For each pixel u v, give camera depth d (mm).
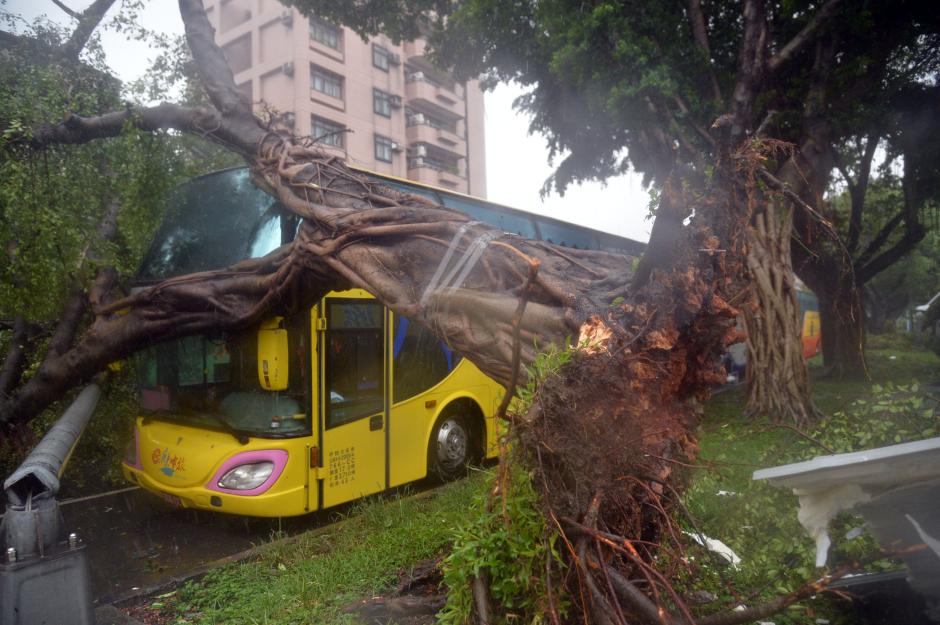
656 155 9695
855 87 9922
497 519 2742
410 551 4746
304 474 5531
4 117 5621
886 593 3342
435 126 30141
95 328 6023
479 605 2719
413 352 6867
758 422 8289
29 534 3291
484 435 7797
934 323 18203
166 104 6094
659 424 2947
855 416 4691
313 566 4605
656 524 2896
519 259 3691
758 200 3266
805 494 2906
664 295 2881
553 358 2771
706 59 9000
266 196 6012
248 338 5641
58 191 5879
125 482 7574
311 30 24141
